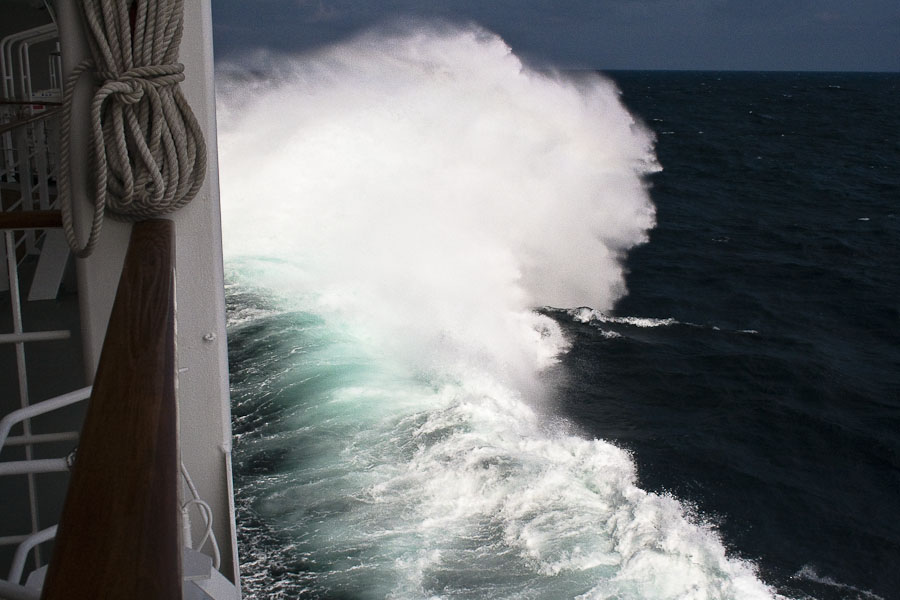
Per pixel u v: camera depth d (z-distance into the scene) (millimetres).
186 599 1141
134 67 1634
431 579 6379
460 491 7469
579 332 15172
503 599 6293
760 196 35156
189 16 1755
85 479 728
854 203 34000
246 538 6641
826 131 63844
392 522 6965
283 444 7879
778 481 10609
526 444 8508
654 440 11289
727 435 11812
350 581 6254
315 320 10672
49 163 6254
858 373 14930
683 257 22734
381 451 7910
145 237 1524
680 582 7289
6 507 2713
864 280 21609
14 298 1818
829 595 8273
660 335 15828
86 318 1840
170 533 660
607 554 7148
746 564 8547
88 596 582
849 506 10203
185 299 1942
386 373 9508
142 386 900
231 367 9242
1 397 3311
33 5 8711
